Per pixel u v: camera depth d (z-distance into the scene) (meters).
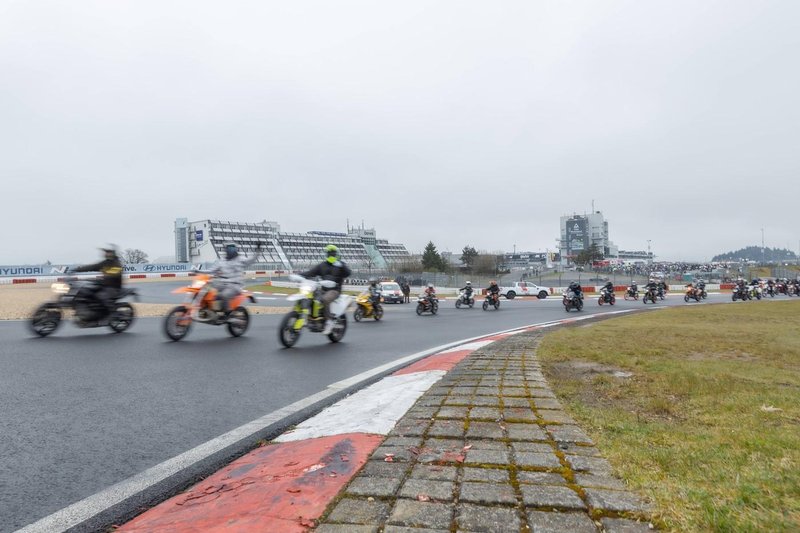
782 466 2.62
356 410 4.11
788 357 7.59
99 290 9.60
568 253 154.25
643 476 2.43
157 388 5.29
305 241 114.50
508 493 2.22
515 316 18.70
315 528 1.95
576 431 3.22
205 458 3.29
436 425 3.37
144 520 2.33
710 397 4.47
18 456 3.30
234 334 9.86
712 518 1.95
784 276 54.34
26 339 9.10
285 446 3.36
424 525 1.94
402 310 23.14
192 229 100.75
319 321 8.96
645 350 7.68
